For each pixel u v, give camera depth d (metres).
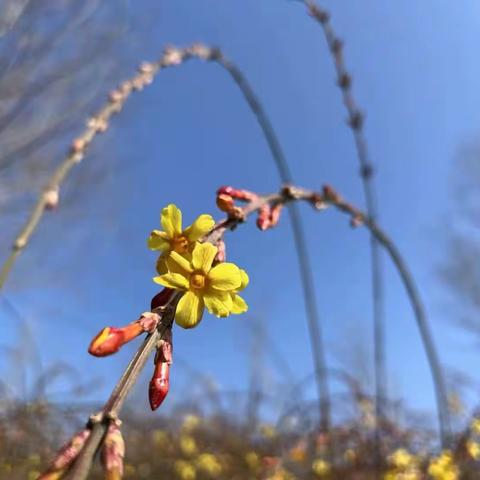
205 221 0.12
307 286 0.34
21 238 0.18
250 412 0.53
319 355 0.35
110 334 0.09
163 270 0.12
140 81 0.23
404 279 0.30
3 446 0.39
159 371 0.10
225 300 0.11
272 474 0.38
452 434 0.32
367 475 0.35
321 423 0.37
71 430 0.42
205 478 0.52
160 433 0.54
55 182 0.19
